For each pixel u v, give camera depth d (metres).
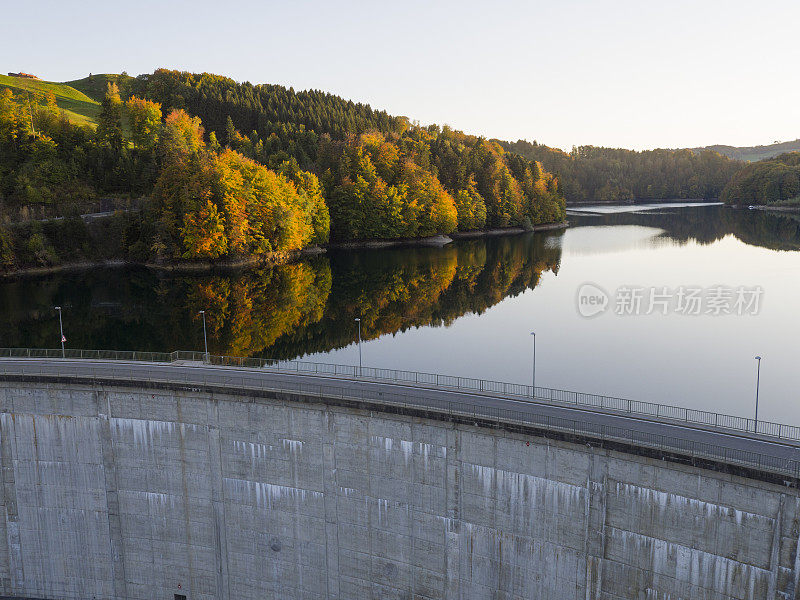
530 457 48.50
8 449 61.09
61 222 160.25
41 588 63.81
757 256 187.38
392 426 52.62
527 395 56.12
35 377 59.69
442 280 160.62
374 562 55.69
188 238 155.50
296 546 57.94
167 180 161.88
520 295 145.25
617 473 45.72
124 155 184.00
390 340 111.12
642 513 45.34
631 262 182.38
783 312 126.62
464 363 98.38
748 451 42.91
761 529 41.66
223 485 58.75
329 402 54.22
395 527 54.28
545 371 94.25
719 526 42.97
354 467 54.59
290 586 58.97
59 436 60.50
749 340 108.69
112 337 106.50
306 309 130.25
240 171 168.50
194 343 104.31
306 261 182.25
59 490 61.56
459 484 51.31
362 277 162.38
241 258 164.88
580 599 48.56
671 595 45.28
